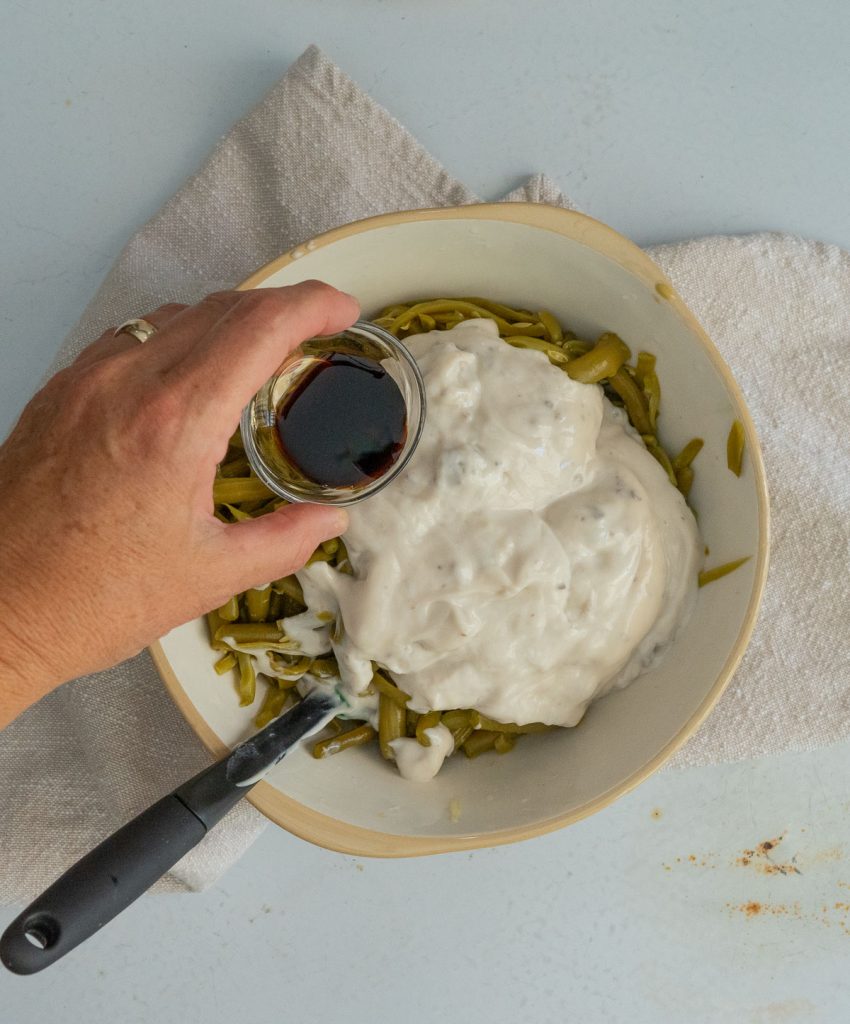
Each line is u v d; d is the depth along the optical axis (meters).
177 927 0.74
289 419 0.60
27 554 0.52
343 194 0.72
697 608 0.64
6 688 0.53
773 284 0.73
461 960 0.74
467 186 0.74
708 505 0.64
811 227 0.74
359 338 0.62
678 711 0.61
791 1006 0.74
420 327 0.66
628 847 0.74
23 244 0.75
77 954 0.74
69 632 0.53
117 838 0.56
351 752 0.65
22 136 0.75
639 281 0.62
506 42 0.75
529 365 0.63
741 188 0.74
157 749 0.72
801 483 0.72
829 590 0.72
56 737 0.73
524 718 0.63
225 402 0.52
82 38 0.75
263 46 0.75
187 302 0.72
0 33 0.75
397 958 0.74
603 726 0.65
